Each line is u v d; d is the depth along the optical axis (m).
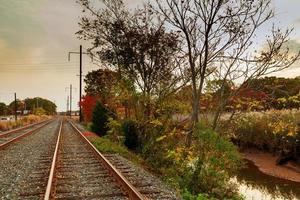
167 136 13.65
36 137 27.94
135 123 18.03
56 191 9.45
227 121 11.71
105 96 21.89
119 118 21.44
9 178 11.56
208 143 10.71
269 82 11.59
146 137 16.47
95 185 10.16
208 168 10.74
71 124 53.47
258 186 15.43
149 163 14.59
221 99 11.82
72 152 17.81
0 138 27.41
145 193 9.36
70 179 11.02
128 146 18.91
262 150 21.84
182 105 14.37
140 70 17.27
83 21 17.95
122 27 17.41
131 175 11.77
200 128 11.04
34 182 10.82
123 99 18.22
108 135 24.59
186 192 9.74
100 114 29.98
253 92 11.68
